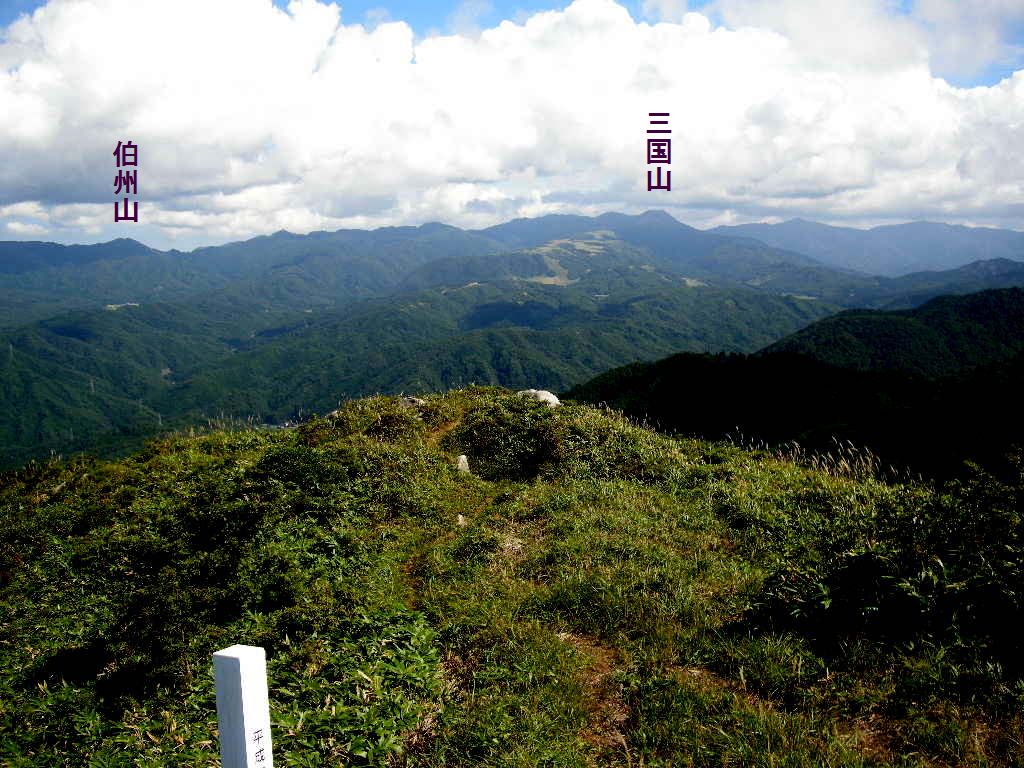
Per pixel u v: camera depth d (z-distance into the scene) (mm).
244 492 10891
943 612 5637
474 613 6891
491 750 4664
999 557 5836
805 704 5090
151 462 15156
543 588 7457
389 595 7586
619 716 5176
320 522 9922
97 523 12359
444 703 5352
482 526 9953
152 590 7539
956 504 6691
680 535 8953
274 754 4762
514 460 13656
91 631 7883
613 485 11477
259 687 3199
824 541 7613
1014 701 4758
